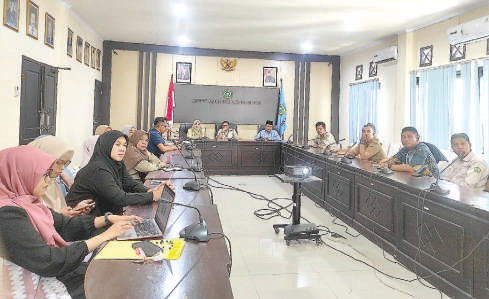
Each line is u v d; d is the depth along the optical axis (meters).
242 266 2.69
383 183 3.05
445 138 5.34
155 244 1.40
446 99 5.30
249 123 8.39
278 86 8.45
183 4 5.03
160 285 1.08
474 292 2.02
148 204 2.09
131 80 7.87
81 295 1.39
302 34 6.55
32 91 4.36
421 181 2.80
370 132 4.34
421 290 2.32
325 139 6.19
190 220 1.78
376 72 7.12
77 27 5.93
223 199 4.93
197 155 4.88
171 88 7.89
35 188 1.26
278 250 3.02
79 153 6.22
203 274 1.16
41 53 4.55
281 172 7.15
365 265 2.72
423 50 5.82
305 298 2.21
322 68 8.62
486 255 1.93
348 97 8.25
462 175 3.05
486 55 4.62
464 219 2.09
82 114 6.38
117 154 2.20
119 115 7.86
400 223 2.78
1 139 3.63
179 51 7.95
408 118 6.16
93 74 7.01
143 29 6.55
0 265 1.12
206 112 8.18
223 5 5.01
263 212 4.24
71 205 2.08
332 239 3.31
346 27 6.00
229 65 8.20
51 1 4.82
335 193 4.15
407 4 4.79
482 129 4.75
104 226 1.70
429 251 2.42
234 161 7.12
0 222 1.13
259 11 5.25
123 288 1.05
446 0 4.60
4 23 3.58
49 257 1.17
